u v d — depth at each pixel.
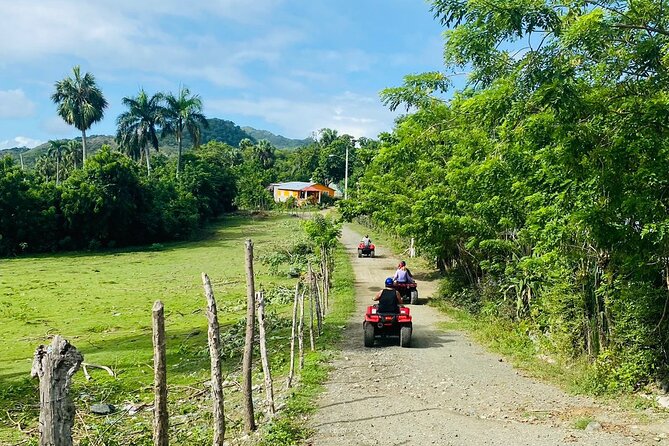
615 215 8.00
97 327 19.77
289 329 17.44
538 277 13.20
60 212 49.31
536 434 7.74
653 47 7.27
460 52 8.33
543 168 9.16
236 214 78.38
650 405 8.77
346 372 11.71
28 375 13.82
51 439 4.23
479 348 13.95
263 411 9.29
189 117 67.38
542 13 7.10
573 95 7.09
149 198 54.22
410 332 13.94
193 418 9.66
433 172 18.12
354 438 7.73
